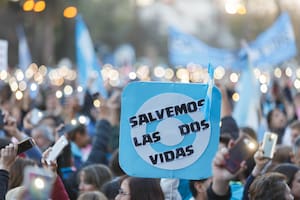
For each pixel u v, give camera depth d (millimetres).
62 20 55031
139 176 7910
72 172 10344
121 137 7910
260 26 42062
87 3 72250
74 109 15625
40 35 44875
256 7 42625
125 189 8062
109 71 28859
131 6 78062
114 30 75688
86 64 16938
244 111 14305
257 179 7680
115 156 9961
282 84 21359
